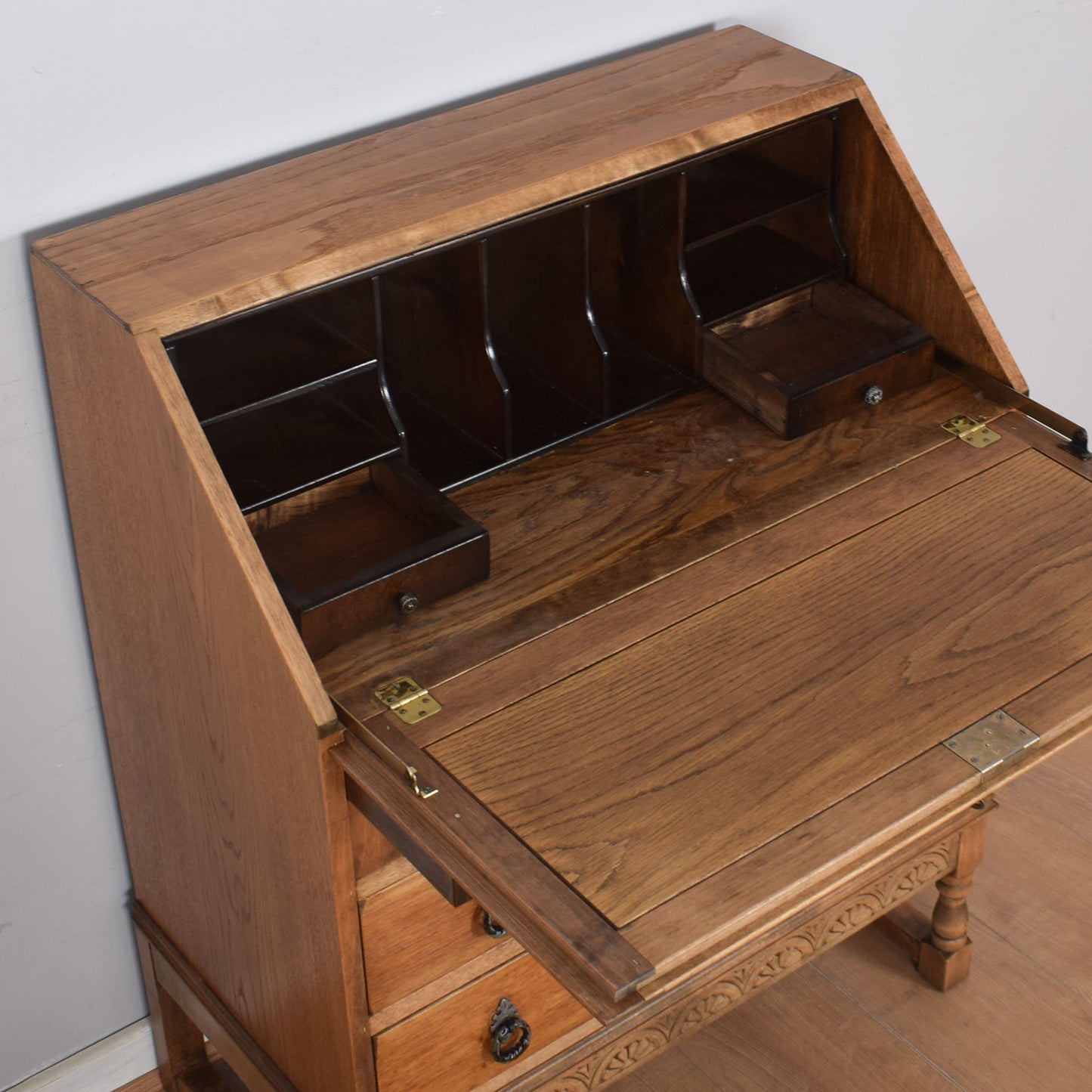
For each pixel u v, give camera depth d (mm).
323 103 1666
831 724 1332
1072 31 2377
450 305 1636
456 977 1637
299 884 1508
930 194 2416
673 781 1280
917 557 1522
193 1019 2006
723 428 1727
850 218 1823
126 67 1501
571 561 1538
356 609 1417
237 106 1602
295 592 1405
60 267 1410
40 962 2025
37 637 1765
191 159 1598
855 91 1698
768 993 2279
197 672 1497
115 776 1913
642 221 1741
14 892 1937
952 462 1653
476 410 1686
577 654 1419
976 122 2377
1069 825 2518
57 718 1842
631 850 1218
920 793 1263
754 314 1855
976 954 2316
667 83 1720
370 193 1508
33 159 1485
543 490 1644
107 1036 2178
